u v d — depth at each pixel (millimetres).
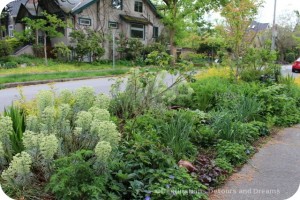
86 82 13180
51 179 2736
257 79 9219
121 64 22922
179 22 24766
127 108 5305
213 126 5047
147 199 2896
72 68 19125
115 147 3152
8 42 20703
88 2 23156
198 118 5203
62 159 2844
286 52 35406
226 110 5777
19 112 4141
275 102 6996
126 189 3080
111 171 3094
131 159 3385
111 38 24312
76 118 3834
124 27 25719
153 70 5617
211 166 3895
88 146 3299
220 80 8609
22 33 22688
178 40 25469
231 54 9750
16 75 13984
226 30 9312
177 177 3217
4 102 8102
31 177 2982
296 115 6957
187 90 6863
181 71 5770
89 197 2764
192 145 4344
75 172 2771
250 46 9695
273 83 8906
